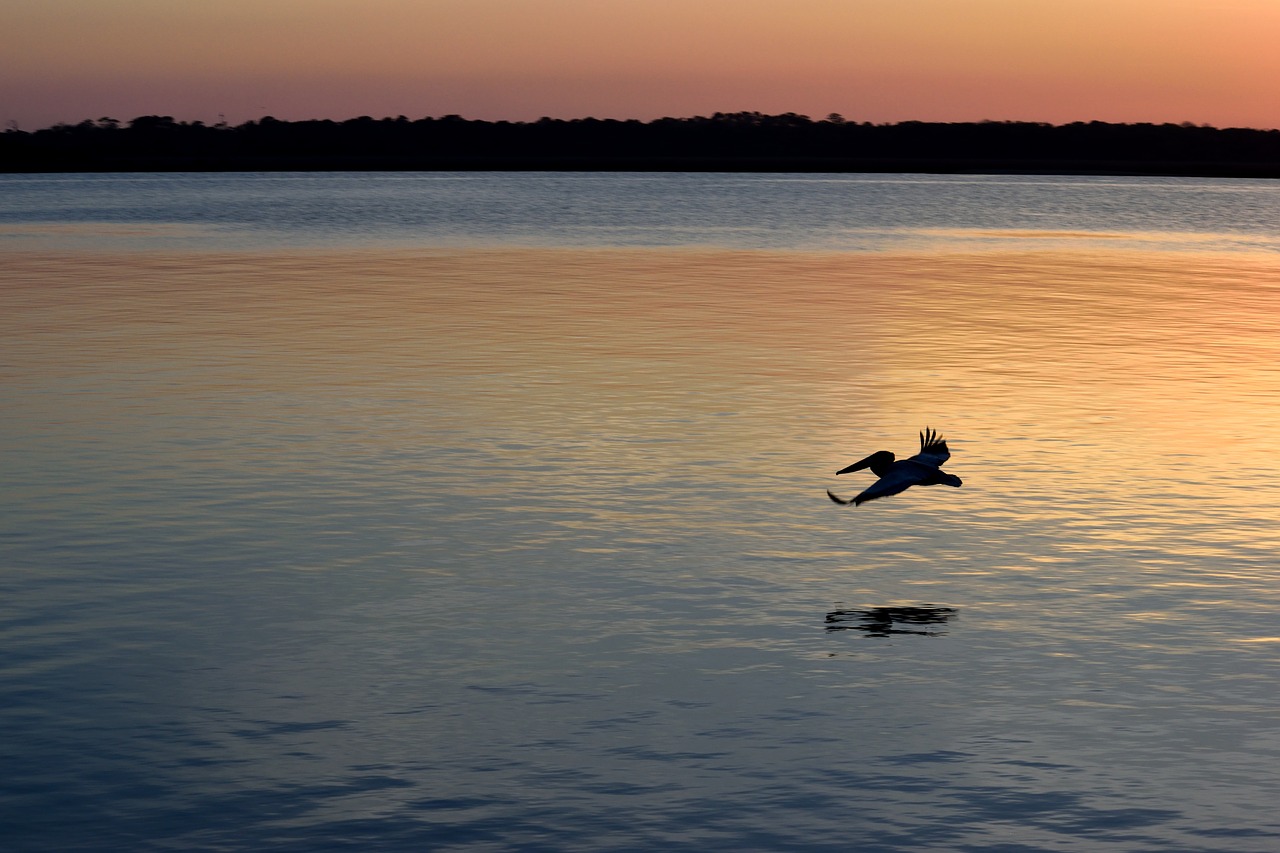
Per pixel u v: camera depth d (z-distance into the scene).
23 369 33.56
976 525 21.20
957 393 31.64
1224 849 11.95
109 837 12.09
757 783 13.03
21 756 13.45
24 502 21.91
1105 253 81.62
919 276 63.12
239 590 18.05
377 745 13.75
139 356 35.75
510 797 12.77
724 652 16.17
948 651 16.19
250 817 12.42
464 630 16.77
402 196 170.38
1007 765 13.39
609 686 15.17
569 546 20.06
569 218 119.06
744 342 39.56
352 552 19.67
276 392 30.91
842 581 18.64
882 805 12.63
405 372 33.72
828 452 25.72
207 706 14.57
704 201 164.12
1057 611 17.52
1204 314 48.00
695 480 23.70
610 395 30.95
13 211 124.00
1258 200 190.38
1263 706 14.71
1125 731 14.11
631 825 12.30
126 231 94.00
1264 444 26.50
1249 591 18.23
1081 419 28.73
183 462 24.52
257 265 65.44
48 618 16.97
